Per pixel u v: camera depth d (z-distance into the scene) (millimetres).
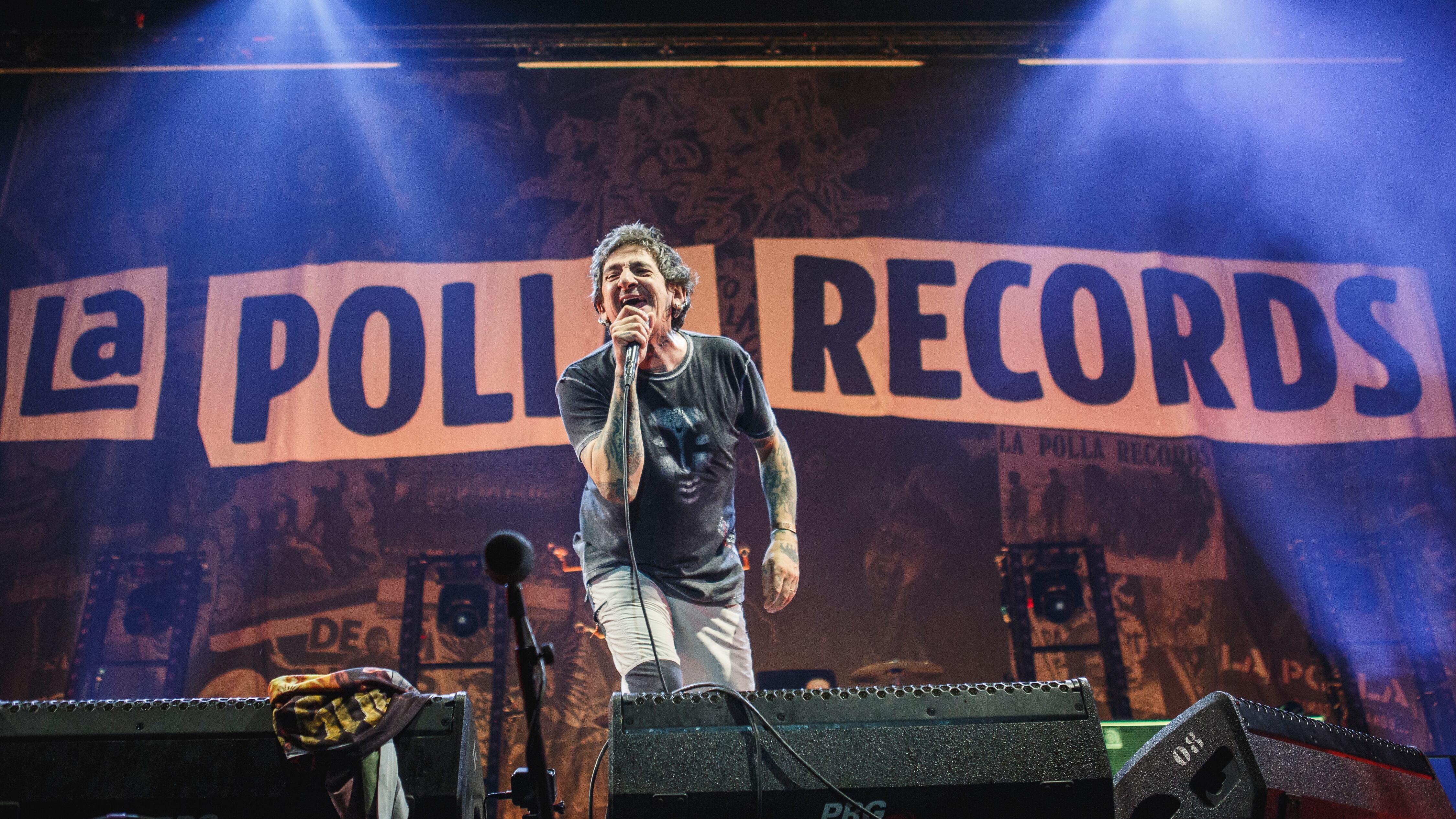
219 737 1464
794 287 6504
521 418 6223
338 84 6824
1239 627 5906
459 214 6609
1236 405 6312
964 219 6660
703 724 1421
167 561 5816
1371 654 5758
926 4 7016
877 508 6098
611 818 1361
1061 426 6266
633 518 1944
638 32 6855
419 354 6336
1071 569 5859
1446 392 6301
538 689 1395
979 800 1411
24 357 6242
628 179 6691
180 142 6676
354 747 1433
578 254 6539
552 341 6359
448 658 5715
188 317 6367
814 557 6004
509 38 6848
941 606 5922
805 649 5832
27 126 6648
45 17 6707
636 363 1851
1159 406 6305
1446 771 2699
